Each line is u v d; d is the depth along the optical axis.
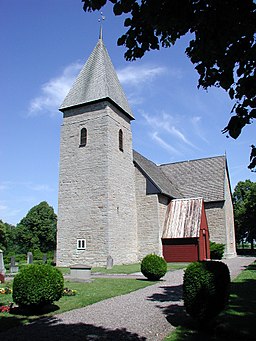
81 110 28.69
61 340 7.13
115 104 28.55
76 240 26.39
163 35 5.28
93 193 26.47
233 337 7.32
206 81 5.20
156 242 29.28
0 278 16.91
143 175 30.94
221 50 4.90
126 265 26.08
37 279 9.48
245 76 4.95
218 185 36.47
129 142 31.00
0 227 58.75
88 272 16.61
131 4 4.86
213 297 7.86
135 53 5.35
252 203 54.06
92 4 4.91
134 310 10.12
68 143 28.67
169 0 4.68
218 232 35.12
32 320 8.88
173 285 15.61
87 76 29.50
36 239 67.81
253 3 4.43
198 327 8.18
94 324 8.48
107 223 25.36
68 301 11.30
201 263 8.46
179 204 32.44
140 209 30.45
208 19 4.64
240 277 17.77
